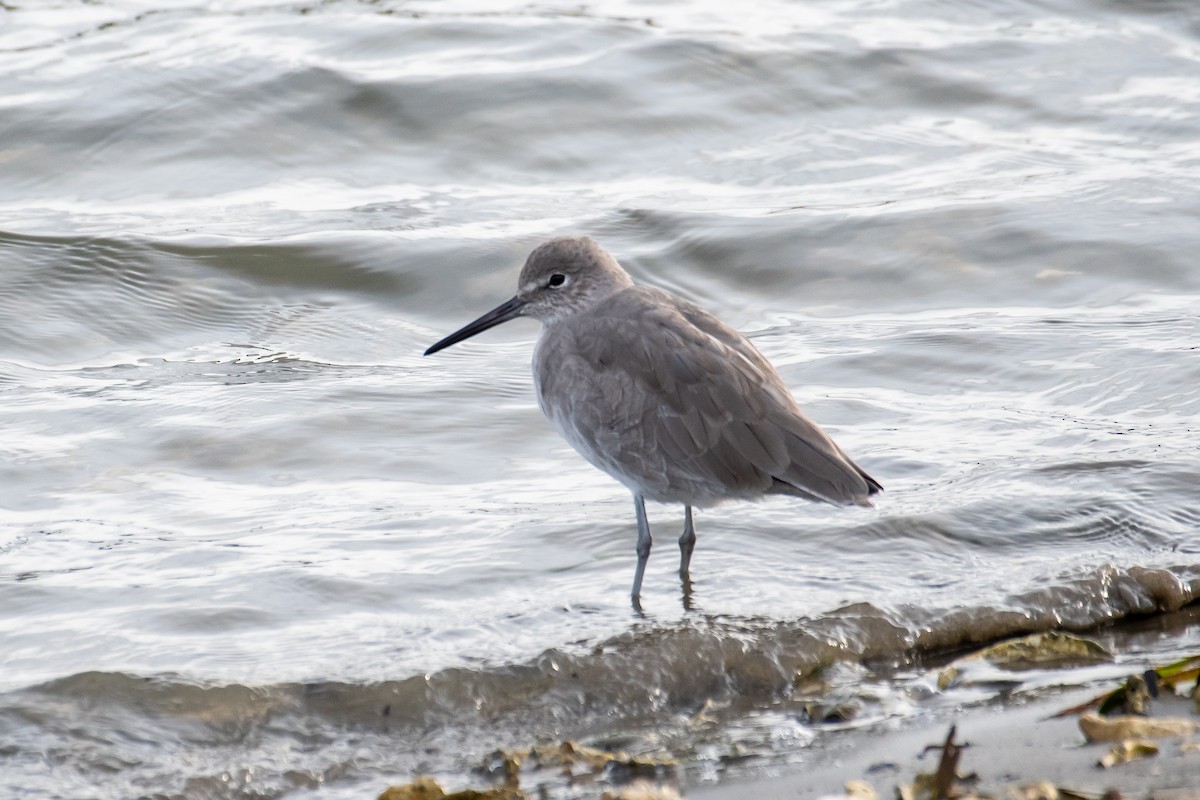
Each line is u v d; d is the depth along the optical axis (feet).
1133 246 58.18
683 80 70.44
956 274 57.11
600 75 69.97
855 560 36.50
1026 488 39.58
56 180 62.80
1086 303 54.95
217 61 69.56
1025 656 31.91
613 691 30.53
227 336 53.57
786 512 39.17
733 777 27.14
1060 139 68.28
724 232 59.16
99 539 37.70
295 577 35.42
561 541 37.96
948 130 69.05
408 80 68.39
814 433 33.81
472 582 35.47
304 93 67.46
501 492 41.27
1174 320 52.75
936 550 36.88
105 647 31.96
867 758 27.66
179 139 65.10
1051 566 35.45
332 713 29.50
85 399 46.80
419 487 41.50
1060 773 25.89
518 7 77.56
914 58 73.46
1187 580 35.17
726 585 35.22
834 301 55.88
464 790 26.43
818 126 68.85
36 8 76.13
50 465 42.04
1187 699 28.86
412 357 51.83
